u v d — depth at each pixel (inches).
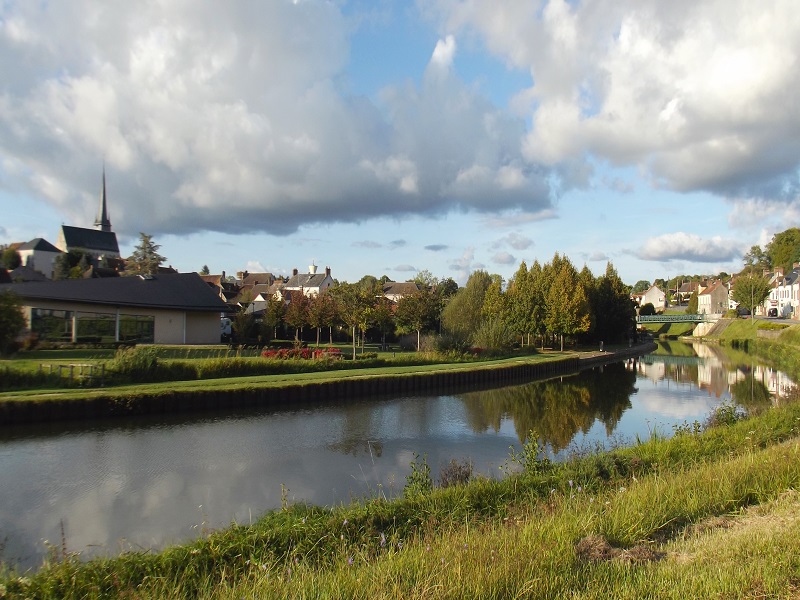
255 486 542.3
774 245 4753.9
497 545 224.2
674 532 253.8
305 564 238.7
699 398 1187.9
